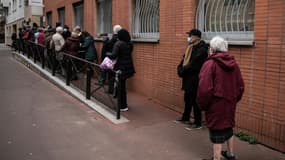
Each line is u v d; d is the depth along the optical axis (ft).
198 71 20.24
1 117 24.22
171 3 25.64
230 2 20.86
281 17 16.87
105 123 22.74
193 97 20.84
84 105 27.76
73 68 33.55
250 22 19.42
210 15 22.53
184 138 19.70
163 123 22.53
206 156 17.10
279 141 17.29
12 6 121.19
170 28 25.85
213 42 15.08
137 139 19.65
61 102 28.84
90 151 17.98
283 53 16.83
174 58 25.52
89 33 42.09
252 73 18.57
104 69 25.79
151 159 16.87
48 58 43.32
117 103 23.25
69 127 21.94
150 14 29.66
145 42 29.53
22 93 32.60
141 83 30.73
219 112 14.76
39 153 17.67
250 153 17.24
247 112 19.02
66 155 17.44
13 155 17.37
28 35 59.31
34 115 24.77
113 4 35.73
